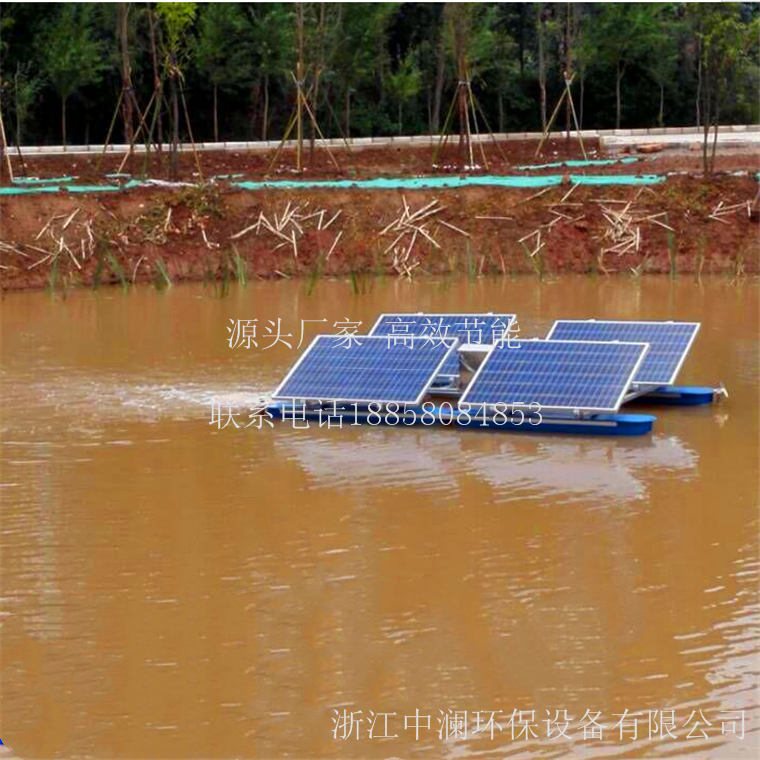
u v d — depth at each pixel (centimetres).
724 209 4994
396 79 7731
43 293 4309
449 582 1603
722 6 5691
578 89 8456
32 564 1680
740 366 2883
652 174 5378
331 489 2005
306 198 4994
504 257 4825
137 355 3109
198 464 2148
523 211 5009
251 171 5869
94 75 6969
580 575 1627
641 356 2364
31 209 4669
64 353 3141
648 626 1469
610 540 1755
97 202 4791
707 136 5866
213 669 1373
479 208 5016
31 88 6725
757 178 5175
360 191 5072
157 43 7131
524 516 1864
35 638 1455
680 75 8594
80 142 7738
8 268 4412
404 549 1727
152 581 1617
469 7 6125
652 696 1305
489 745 1223
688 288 4331
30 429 2378
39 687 1340
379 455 2211
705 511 1878
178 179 5459
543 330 3391
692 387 2617
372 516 1869
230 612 1520
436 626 1472
